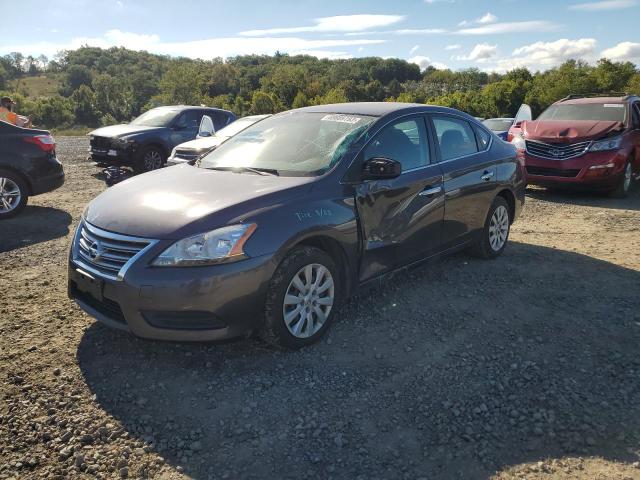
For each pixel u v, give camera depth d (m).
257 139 4.71
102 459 2.63
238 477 2.52
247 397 3.15
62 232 6.88
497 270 5.43
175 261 3.19
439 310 4.41
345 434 2.83
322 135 4.38
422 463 2.62
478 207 5.30
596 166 9.10
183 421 2.92
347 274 3.98
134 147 11.93
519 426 2.91
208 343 3.30
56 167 7.99
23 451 2.67
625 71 76.00
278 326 3.49
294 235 3.49
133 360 3.55
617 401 3.15
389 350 3.73
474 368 3.51
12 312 4.27
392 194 4.24
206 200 3.54
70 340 3.82
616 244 6.47
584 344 3.86
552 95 72.56
